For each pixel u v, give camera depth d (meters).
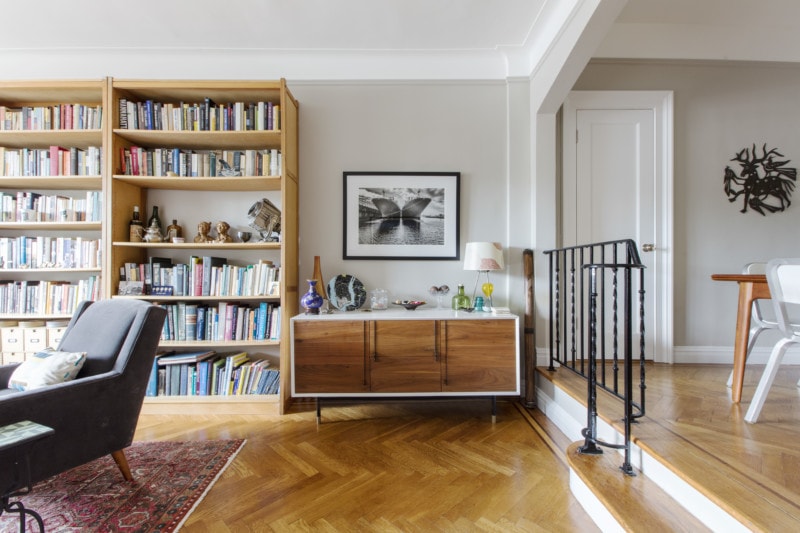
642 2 2.65
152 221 2.75
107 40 2.70
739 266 3.07
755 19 2.85
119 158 2.63
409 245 2.96
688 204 3.08
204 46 2.80
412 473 1.82
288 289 2.68
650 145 3.04
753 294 1.98
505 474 1.81
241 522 1.47
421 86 2.98
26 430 1.16
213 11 2.43
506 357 2.47
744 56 2.95
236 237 2.93
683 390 2.27
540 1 2.36
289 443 2.15
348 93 2.97
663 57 2.93
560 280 2.91
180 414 2.58
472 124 2.97
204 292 2.67
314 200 2.95
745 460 1.38
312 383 2.44
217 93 2.66
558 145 3.05
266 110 2.65
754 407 1.75
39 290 2.66
